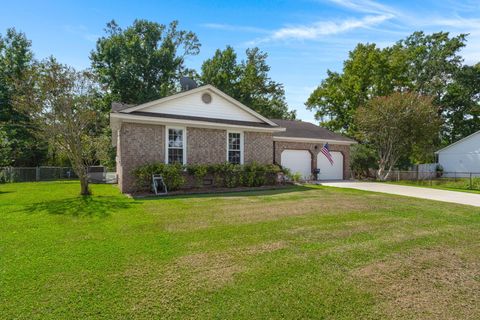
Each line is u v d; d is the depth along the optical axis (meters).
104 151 14.66
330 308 2.86
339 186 14.67
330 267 3.88
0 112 23.58
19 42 25.69
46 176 23.86
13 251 4.38
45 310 2.75
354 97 27.83
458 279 3.57
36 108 10.45
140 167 11.38
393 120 19.89
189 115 13.10
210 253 4.36
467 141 26.56
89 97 11.34
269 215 7.10
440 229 5.90
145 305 2.87
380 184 16.45
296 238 5.18
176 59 33.25
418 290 3.27
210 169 12.56
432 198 10.50
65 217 6.80
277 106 39.59
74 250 4.44
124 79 28.61
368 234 5.48
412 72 34.03
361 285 3.37
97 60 29.77
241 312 2.77
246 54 37.47
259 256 4.25
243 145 14.13
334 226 6.06
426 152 29.31
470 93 32.81
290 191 12.12
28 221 6.37
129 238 5.09
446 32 32.38
